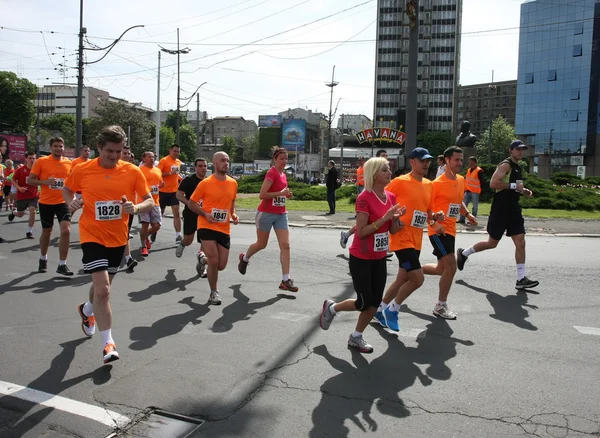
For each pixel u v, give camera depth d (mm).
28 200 11289
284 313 5926
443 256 5750
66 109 123750
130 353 4613
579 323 5578
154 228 9922
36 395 3756
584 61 88938
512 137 89250
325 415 3480
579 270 8203
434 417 3461
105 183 4441
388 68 105188
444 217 5547
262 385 3949
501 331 5312
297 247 10406
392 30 105000
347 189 26016
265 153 116562
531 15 94312
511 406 3627
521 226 7090
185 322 5562
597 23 87125
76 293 6773
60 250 7773
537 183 21516
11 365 4320
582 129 89812
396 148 70688
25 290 6902
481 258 9164
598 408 3602
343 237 8766
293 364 4383
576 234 12414
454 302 6418
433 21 101938
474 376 4156
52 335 5105
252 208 19312
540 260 8992
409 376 4152
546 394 3822
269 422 3381
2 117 74062
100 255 4402
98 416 3447
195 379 4043
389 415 3486
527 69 95688
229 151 125875
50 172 7797
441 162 12055
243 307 6176
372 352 4691
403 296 5273
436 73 102062
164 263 8898
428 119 102625
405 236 5238
